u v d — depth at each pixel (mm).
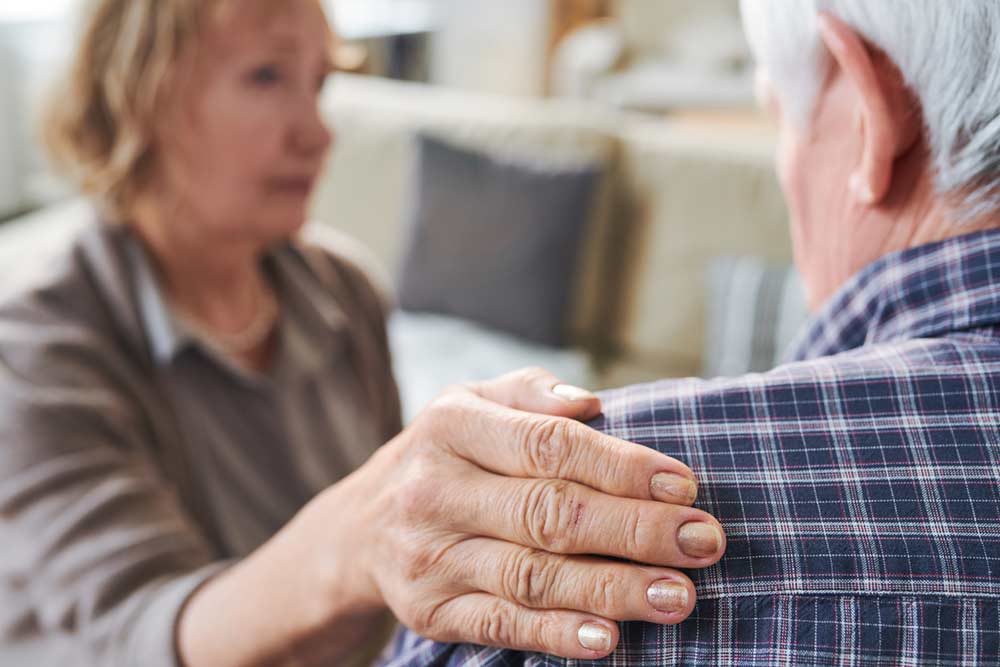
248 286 1136
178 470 1025
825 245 542
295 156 1035
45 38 2482
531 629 450
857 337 523
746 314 2064
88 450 890
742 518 429
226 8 940
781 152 573
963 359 451
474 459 486
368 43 3777
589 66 4504
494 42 4641
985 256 462
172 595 769
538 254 2225
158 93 956
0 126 2480
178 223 1047
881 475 427
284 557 647
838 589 409
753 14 535
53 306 968
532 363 2178
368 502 550
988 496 417
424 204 2305
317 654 670
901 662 402
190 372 1053
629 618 428
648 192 2314
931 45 441
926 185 479
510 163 2281
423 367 2105
